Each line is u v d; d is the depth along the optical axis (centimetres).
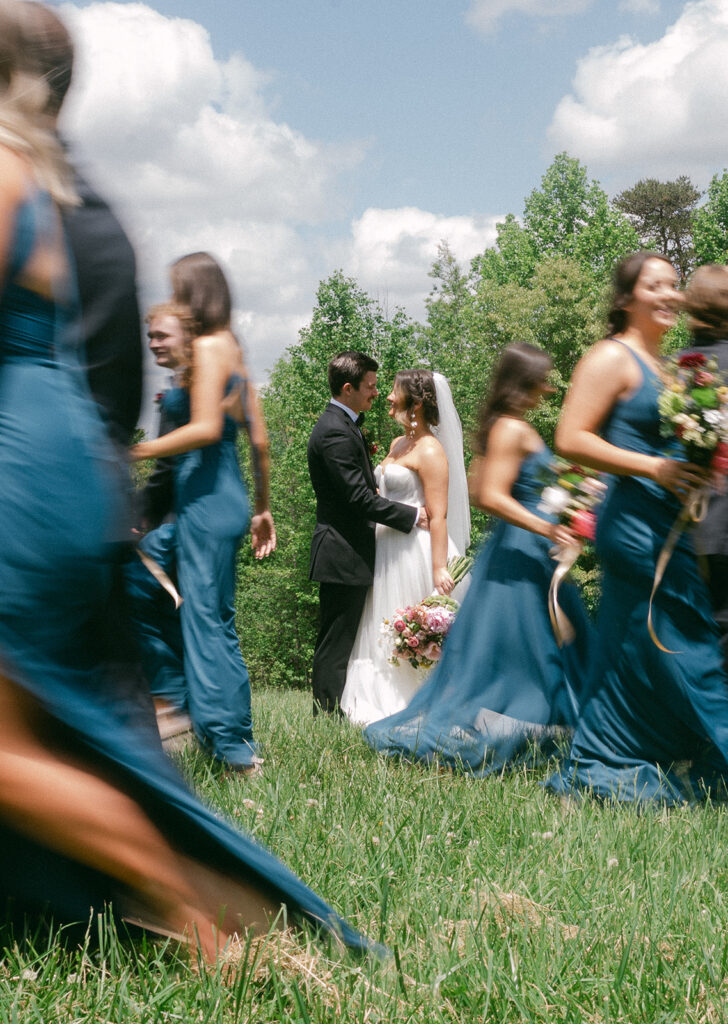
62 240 226
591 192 5653
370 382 747
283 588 4662
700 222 5134
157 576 481
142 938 221
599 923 252
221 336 486
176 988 202
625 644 432
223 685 476
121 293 246
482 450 548
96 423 225
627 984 215
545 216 5681
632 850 327
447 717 516
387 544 721
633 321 454
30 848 222
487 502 538
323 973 211
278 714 707
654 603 425
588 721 446
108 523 217
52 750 212
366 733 536
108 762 213
